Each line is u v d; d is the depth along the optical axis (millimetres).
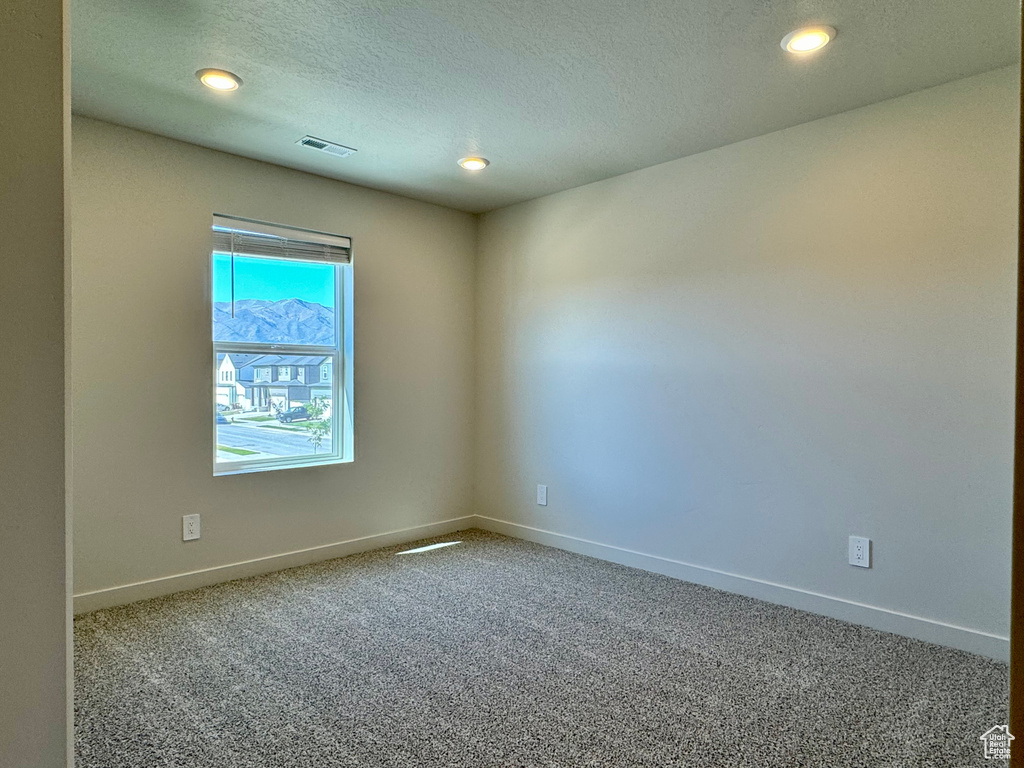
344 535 3645
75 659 2254
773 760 1663
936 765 1637
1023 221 553
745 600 2895
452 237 4195
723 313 3035
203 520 3062
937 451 2400
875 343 2551
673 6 1883
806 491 2756
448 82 2377
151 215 2887
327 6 1875
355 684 2078
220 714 1885
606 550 3562
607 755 1687
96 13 1903
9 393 958
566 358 3775
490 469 4262
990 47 2109
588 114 2662
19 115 966
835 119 2654
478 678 2125
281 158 3219
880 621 2539
